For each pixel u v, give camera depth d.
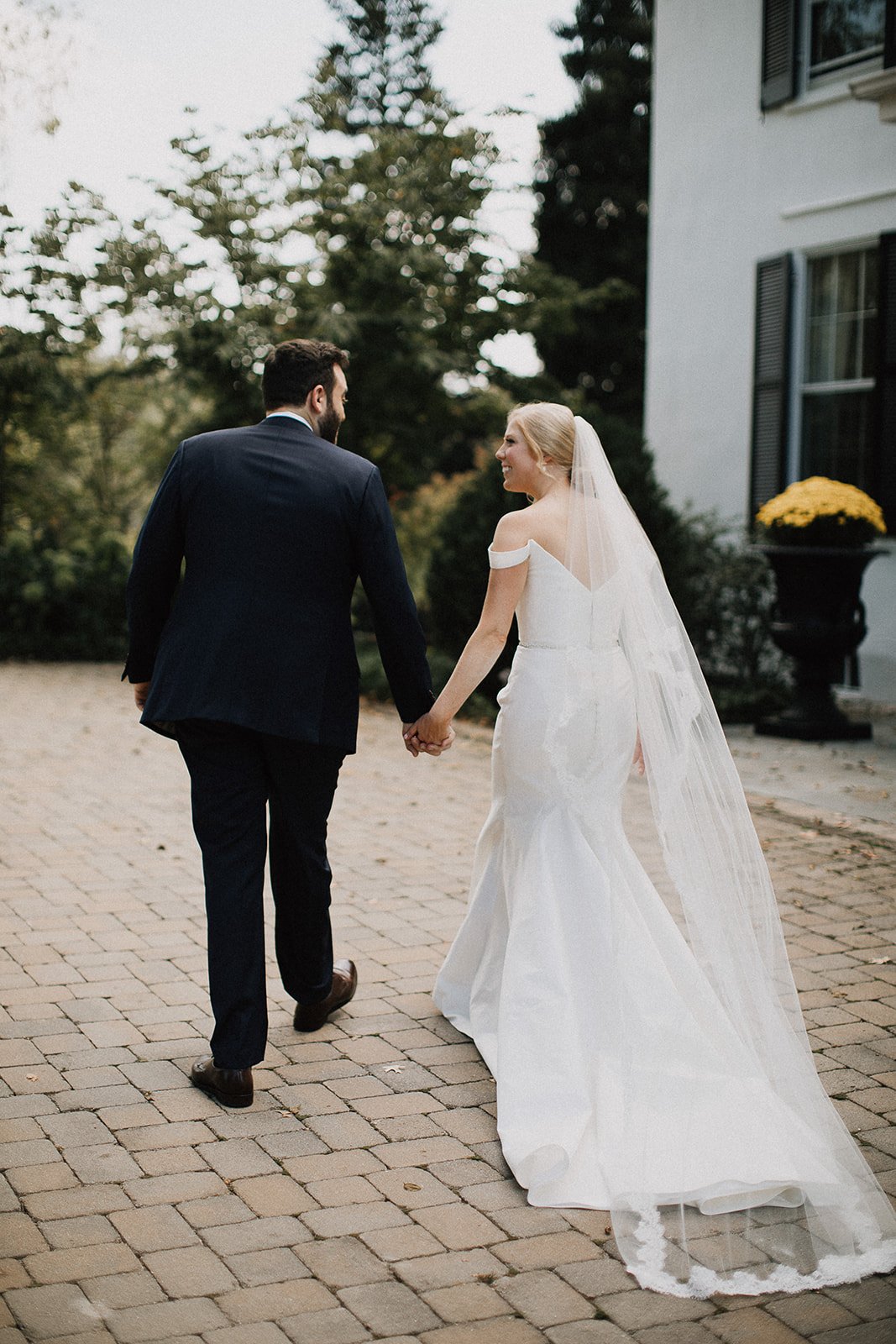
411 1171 2.72
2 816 5.95
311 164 11.88
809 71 9.33
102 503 16.47
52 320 12.49
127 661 3.25
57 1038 3.38
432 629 8.97
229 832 3.04
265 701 2.97
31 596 12.66
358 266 11.88
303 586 3.02
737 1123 2.70
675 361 10.82
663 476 11.05
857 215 8.99
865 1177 2.62
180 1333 2.13
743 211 9.97
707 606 8.95
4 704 9.74
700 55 10.27
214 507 3.02
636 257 21.67
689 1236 2.48
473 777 6.95
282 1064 3.27
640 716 3.03
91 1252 2.37
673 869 2.95
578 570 3.12
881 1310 2.26
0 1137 2.83
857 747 7.52
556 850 3.13
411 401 12.27
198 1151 2.79
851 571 7.50
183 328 11.54
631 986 2.91
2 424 14.05
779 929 2.91
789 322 9.54
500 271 12.30
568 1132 2.75
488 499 8.52
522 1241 2.46
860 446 9.28
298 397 3.17
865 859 5.22
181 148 11.59
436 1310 2.21
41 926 4.31
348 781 6.83
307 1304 2.22
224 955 3.01
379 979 3.88
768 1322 2.21
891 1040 3.44
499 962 3.38
